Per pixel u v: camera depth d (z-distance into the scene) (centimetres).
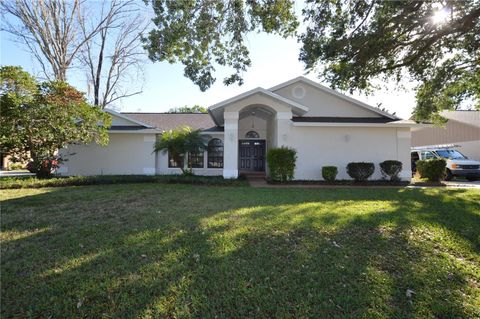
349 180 1327
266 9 830
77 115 1293
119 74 2391
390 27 892
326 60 959
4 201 768
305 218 550
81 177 1268
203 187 1102
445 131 2477
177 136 1395
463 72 1205
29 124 1184
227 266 348
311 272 336
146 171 1666
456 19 872
